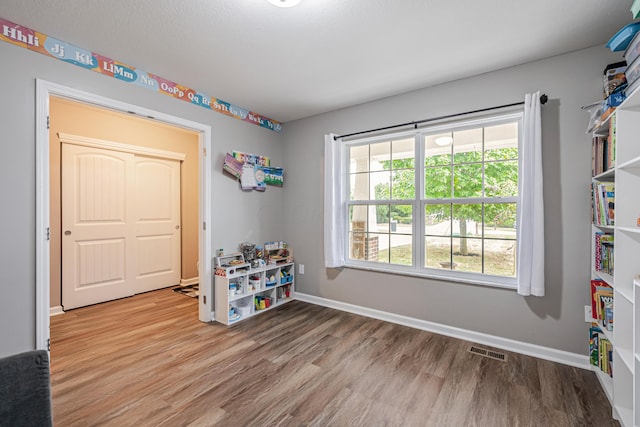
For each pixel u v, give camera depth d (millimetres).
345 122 3371
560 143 2209
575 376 2018
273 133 3824
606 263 1933
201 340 2582
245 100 3170
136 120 3980
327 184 3314
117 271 3803
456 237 2734
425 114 2828
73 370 2074
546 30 1915
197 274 4719
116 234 3797
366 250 3295
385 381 1968
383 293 3092
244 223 3428
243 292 3152
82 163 3506
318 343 2533
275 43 2082
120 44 2098
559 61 2221
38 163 1946
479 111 2457
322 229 3580
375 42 2064
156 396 1797
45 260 1989
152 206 4207
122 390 1851
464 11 1733
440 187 2830
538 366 2154
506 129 2529
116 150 3797
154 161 4238
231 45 2107
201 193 3051
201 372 2064
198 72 2533
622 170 1536
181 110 2779
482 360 2240
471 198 2652
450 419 1614
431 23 1851
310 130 3680
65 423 1556
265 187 3648
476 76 2564
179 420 1593
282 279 3650
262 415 1640
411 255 2979
